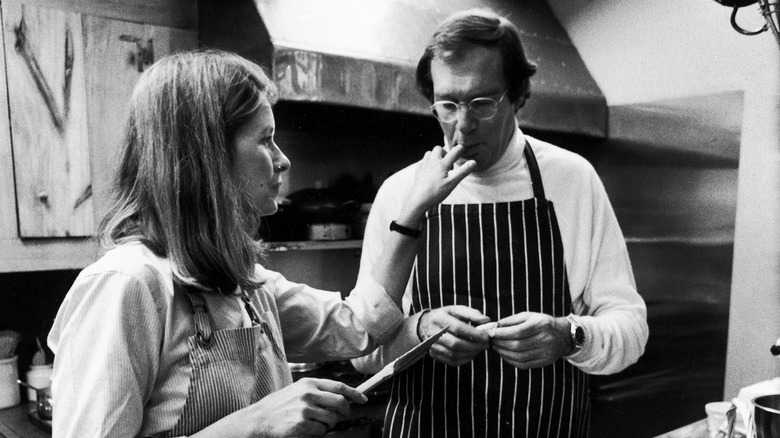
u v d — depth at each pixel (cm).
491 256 137
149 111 85
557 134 288
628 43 284
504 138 135
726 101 248
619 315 127
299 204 240
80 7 201
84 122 192
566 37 307
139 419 77
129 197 88
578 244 136
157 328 81
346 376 231
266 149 95
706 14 254
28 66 180
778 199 234
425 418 136
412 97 225
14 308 215
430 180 116
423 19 246
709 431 141
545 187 139
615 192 297
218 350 87
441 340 117
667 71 270
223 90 86
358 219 248
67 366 76
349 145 272
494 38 120
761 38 236
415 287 144
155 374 82
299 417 79
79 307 78
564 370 132
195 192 84
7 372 206
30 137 182
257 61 196
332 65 202
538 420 130
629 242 291
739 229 246
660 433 278
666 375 276
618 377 294
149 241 85
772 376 238
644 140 281
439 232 141
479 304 137
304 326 118
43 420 187
